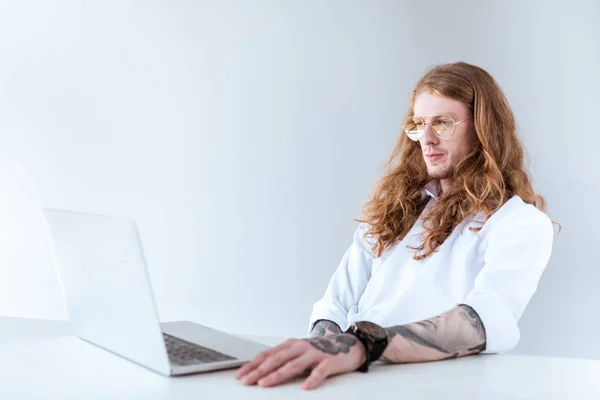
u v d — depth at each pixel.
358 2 3.25
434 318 1.34
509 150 1.90
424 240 1.82
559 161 2.93
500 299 1.42
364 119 3.26
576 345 2.94
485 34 3.03
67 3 3.82
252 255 3.51
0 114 3.96
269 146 3.46
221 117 3.55
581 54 2.88
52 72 3.86
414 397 1.03
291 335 3.45
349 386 1.09
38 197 3.90
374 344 1.20
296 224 3.42
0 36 3.94
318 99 3.35
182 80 3.62
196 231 3.62
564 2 2.90
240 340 1.33
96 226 1.17
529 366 1.26
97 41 3.77
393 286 1.86
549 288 2.97
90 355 1.30
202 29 3.57
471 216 1.80
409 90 3.17
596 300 2.90
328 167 3.34
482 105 1.85
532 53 2.95
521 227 1.62
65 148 3.85
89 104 3.80
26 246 3.94
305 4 3.36
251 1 3.47
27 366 1.21
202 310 3.62
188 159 3.62
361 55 3.26
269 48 3.44
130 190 3.74
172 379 1.12
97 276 1.22
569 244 2.94
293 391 1.05
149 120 3.69
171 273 3.68
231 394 1.03
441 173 1.89
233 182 3.54
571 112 2.91
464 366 1.26
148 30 3.68
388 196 2.04
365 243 2.05
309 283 3.41
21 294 3.96
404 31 3.17
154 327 1.09
